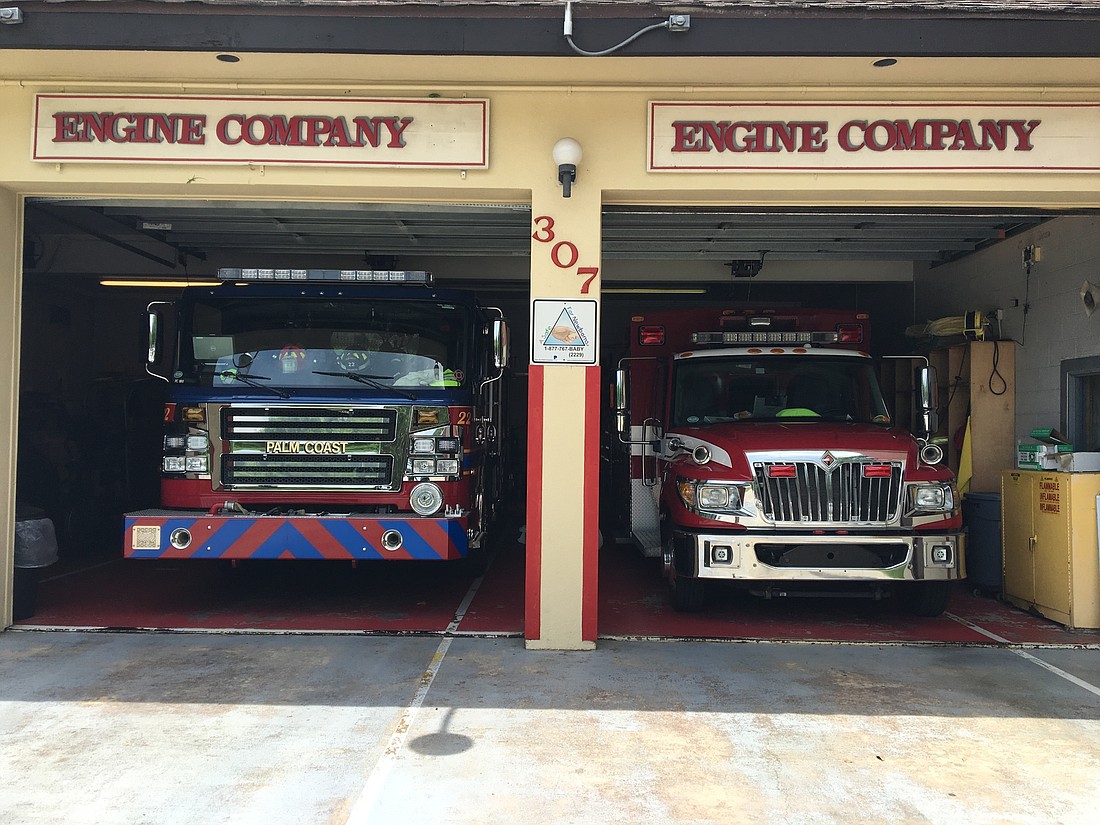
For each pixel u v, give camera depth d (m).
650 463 8.86
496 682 5.48
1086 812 3.77
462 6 5.36
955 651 6.30
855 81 6.14
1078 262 8.12
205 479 7.16
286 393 7.21
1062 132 6.19
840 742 4.54
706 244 9.61
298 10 5.38
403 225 8.53
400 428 7.23
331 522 6.78
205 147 6.27
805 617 7.30
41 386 12.70
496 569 9.43
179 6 5.36
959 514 6.79
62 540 10.49
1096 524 6.90
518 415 16.59
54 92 6.30
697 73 6.01
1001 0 5.32
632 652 6.20
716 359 8.27
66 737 4.54
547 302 6.26
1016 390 9.20
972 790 3.99
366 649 6.21
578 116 6.28
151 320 7.24
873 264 11.39
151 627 6.80
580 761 4.27
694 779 4.07
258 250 9.88
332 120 6.27
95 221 8.99
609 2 5.34
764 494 6.59
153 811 3.71
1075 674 5.75
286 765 4.19
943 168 6.20
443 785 3.98
